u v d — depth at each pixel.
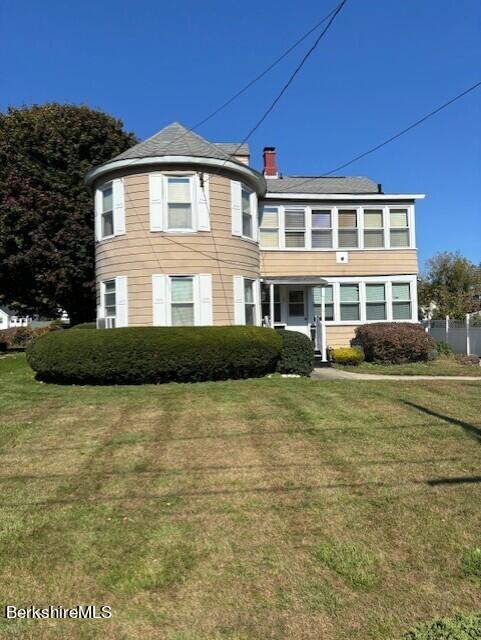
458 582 3.70
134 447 6.71
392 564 3.92
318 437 6.99
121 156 14.53
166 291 13.91
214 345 11.81
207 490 5.29
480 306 32.59
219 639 3.14
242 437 7.06
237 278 14.66
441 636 3.11
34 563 3.97
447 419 7.83
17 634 3.19
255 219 15.98
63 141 21.17
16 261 19.97
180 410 8.69
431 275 39.53
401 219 19.80
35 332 32.50
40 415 8.55
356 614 3.35
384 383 11.52
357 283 19.41
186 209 14.14
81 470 5.91
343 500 5.01
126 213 14.23
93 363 11.37
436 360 18.34
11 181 19.97
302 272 19.08
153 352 11.48
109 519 4.66
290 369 13.49
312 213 19.31
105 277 14.79
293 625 3.25
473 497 5.03
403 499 5.01
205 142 15.10
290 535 4.36
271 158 23.03
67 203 20.58
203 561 3.98
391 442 6.73
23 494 5.24
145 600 3.52
